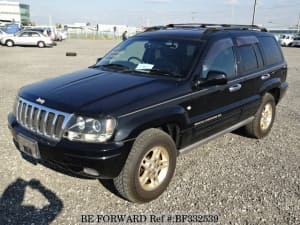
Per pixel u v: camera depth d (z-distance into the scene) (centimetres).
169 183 392
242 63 495
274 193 387
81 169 323
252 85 514
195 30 484
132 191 341
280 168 457
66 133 323
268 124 583
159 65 429
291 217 339
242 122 515
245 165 464
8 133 556
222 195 379
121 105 329
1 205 343
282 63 618
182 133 388
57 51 2550
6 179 396
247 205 359
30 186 383
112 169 321
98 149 312
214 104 433
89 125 317
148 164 354
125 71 434
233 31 505
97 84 380
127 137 323
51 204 349
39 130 348
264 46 569
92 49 2872
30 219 322
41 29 3766
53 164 344
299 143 563
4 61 1744
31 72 1341
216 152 509
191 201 365
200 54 424
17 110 384
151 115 342
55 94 358
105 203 356
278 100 623
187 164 460
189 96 389
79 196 367
